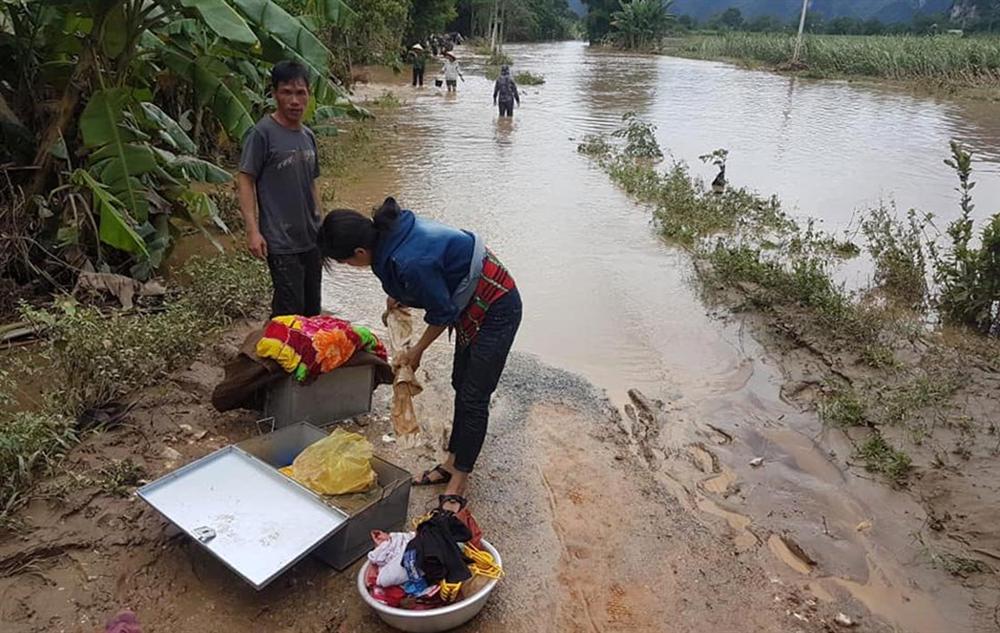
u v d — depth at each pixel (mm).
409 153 13156
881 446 4711
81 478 3580
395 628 3021
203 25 6160
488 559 3188
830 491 4375
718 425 5016
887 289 7754
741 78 33969
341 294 6672
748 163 14016
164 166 6414
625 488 4203
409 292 3400
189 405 4430
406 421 3783
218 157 10383
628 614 3311
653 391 5406
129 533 3385
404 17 28078
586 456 4477
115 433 4082
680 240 8945
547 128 17062
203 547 3051
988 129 19453
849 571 3730
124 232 5207
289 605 3127
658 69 38156
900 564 3799
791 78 34906
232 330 5516
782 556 3812
